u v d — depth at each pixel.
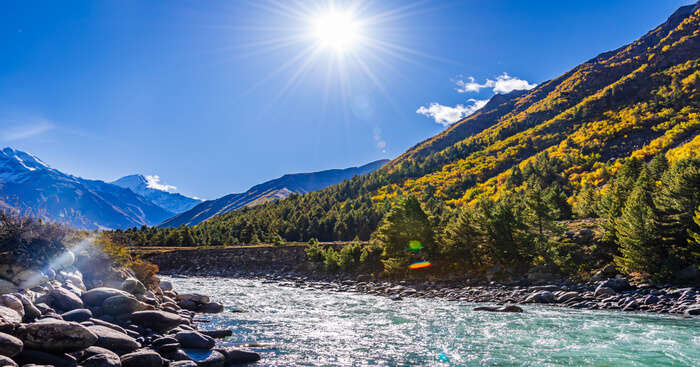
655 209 35.00
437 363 12.77
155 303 19.52
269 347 14.59
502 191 132.38
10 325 9.23
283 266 82.69
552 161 151.00
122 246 24.67
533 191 47.59
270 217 161.12
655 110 186.00
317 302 31.66
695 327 19.47
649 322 21.06
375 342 15.88
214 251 93.75
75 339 10.06
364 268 63.09
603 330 18.72
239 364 12.23
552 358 13.47
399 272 54.12
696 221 31.70
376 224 117.88
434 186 182.88
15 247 14.19
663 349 14.78
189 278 70.19
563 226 46.00
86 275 18.73
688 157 55.47
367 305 29.78
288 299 33.84
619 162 133.75
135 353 10.69
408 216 54.28
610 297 30.05
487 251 48.91
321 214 152.75
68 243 18.42
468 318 22.75
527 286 39.72
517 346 15.31
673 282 31.81
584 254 42.22
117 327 12.95
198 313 23.50
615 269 36.91
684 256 33.03
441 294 38.50
